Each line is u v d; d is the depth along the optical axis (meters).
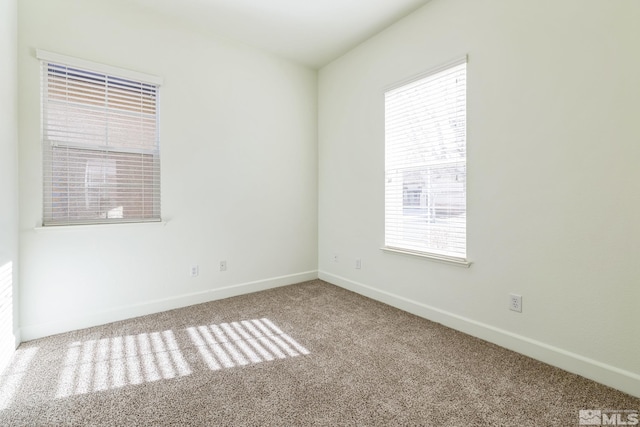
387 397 1.56
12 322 1.98
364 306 2.90
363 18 2.74
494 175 2.10
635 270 1.54
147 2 2.52
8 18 1.94
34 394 1.57
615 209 1.59
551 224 1.83
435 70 2.44
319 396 1.57
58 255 2.28
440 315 2.48
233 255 3.18
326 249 3.76
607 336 1.64
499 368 1.82
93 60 2.37
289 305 2.92
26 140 2.14
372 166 3.09
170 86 2.74
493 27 2.08
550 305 1.85
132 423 1.37
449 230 2.42
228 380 1.71
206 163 2.97
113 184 2.51
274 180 3.47
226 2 2.52
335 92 3.54
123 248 2.55
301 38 3.08
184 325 2.45
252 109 3.27
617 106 1.57
